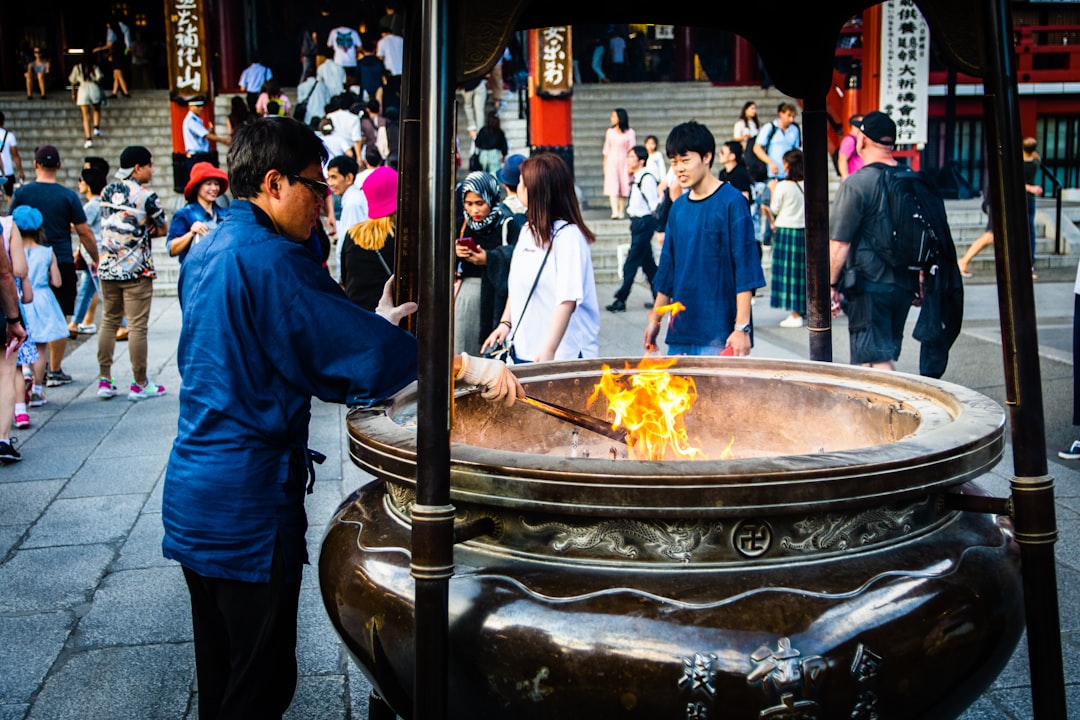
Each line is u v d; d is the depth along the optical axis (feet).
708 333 14.07
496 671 5.83
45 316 22.59
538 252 13.00
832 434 8.69
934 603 5.88
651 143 43.68
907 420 7.66
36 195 25.85
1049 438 18.11
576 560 5.94
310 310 6.74
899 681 5.73
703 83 64.03
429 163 5.65
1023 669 10.06
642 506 5.56
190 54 53.42
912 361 24.94
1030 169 43.52
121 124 61.16
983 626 6.08
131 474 17.30
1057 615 6.12
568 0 8.89
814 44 9.59
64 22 80.79
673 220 14.47
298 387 6.92
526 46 63.31
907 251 16.17
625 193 47.65
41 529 14.65
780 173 42.39
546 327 13.10
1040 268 42.73
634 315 33.14
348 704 9.72
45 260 22.59
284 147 7.11
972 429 6.44
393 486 6.97
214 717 7.69
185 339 7.05
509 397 7.30
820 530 5.87
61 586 12.58
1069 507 14.38
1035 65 70.28
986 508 6.30
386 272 17.20
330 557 7.13
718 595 5.63
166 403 22.53
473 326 15.60
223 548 6.89
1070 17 69.36
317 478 16.58
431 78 5.65
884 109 47.16
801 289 30.22
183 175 54.39
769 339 28.53
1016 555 6.64
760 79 65.10
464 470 5.97
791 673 5.42
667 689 5.50
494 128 46.44
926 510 6.35
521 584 5.91
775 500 5.53
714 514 5.53
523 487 5.79
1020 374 6.06
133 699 9.84
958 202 53.42
